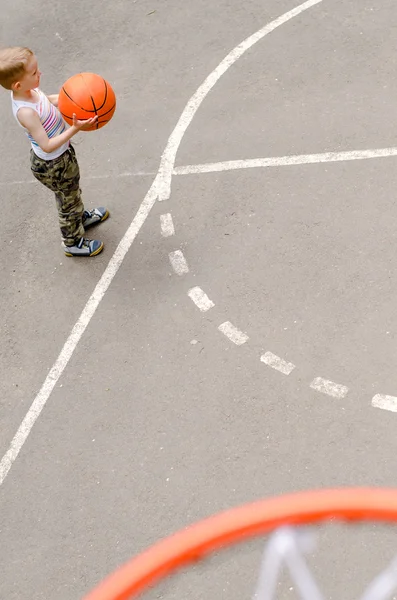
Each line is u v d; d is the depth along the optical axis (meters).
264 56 8.59
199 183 7.64
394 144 7.52
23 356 6.75
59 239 7.53
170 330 6.66
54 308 7.03
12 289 7.23
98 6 9.59
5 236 7.65
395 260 6.72
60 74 8.95
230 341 6.48
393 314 6.38
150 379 6.40
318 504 3.36
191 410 6.16
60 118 6.51
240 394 6.16
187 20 9.16
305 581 4.82
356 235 6.95
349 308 6.49
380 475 5.59
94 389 6.43
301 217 7.18
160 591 5.28
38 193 7.93
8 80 6.02
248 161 7.70
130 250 7.28
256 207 7.34
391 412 5.86
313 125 7.84
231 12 9.11
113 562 5.54
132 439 6.09
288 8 8.99
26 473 6.06
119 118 8.34
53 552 5.64
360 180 7.33
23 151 8.34
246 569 5.23
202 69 8.62
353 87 8.08
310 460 5.74
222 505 5.65
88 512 5.79
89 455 6.07
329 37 8.60
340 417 5.90
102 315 6.88
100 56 9.04
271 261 6.93
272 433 5.92
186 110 8.27
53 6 9.72
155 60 8.84
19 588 5.53
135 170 7.87
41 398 6.46
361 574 5.14
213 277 6.92
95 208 7.54
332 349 6.27
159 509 5.72
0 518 5.86
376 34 8.51
